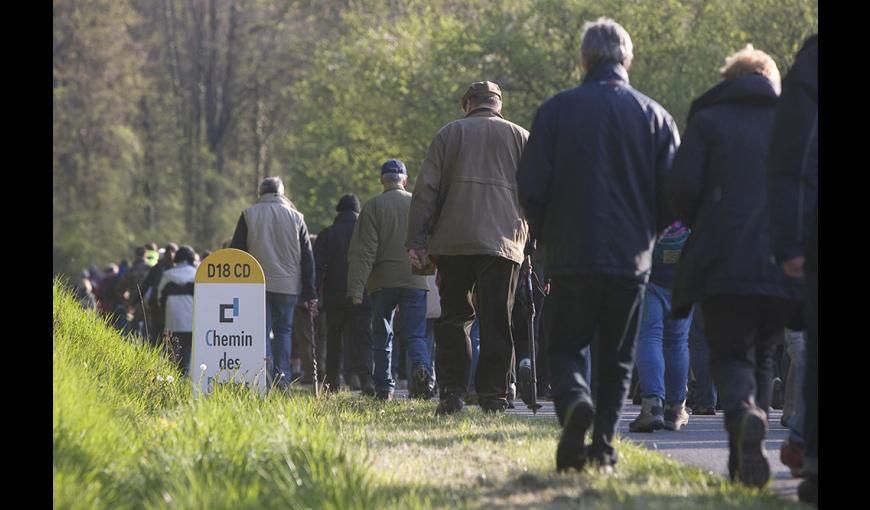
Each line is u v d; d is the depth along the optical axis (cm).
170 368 3512
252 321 3238
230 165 18200
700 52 11969
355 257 3781
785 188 1597
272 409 2456
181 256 5178
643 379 2831
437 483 1809
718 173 1814
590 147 1873
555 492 1697
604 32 1942
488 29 12556
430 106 12938
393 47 13738
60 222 16262
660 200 1920
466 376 3002
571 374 1867
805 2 11875
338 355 4409
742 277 1762
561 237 1875
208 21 18088
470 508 1576
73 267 15925
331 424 2575
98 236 16225
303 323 4922
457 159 2922
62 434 1803
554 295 1902
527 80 12606
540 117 1914
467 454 2150
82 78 16275
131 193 16962
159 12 18088
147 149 17638
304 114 15500
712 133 1825
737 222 1784
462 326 2986
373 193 14112
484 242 2886
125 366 3209
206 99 18075
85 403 2075
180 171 17450
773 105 1842
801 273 1614
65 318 3356
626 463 1983
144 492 1702
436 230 2942
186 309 5106
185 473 1716
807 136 1589
